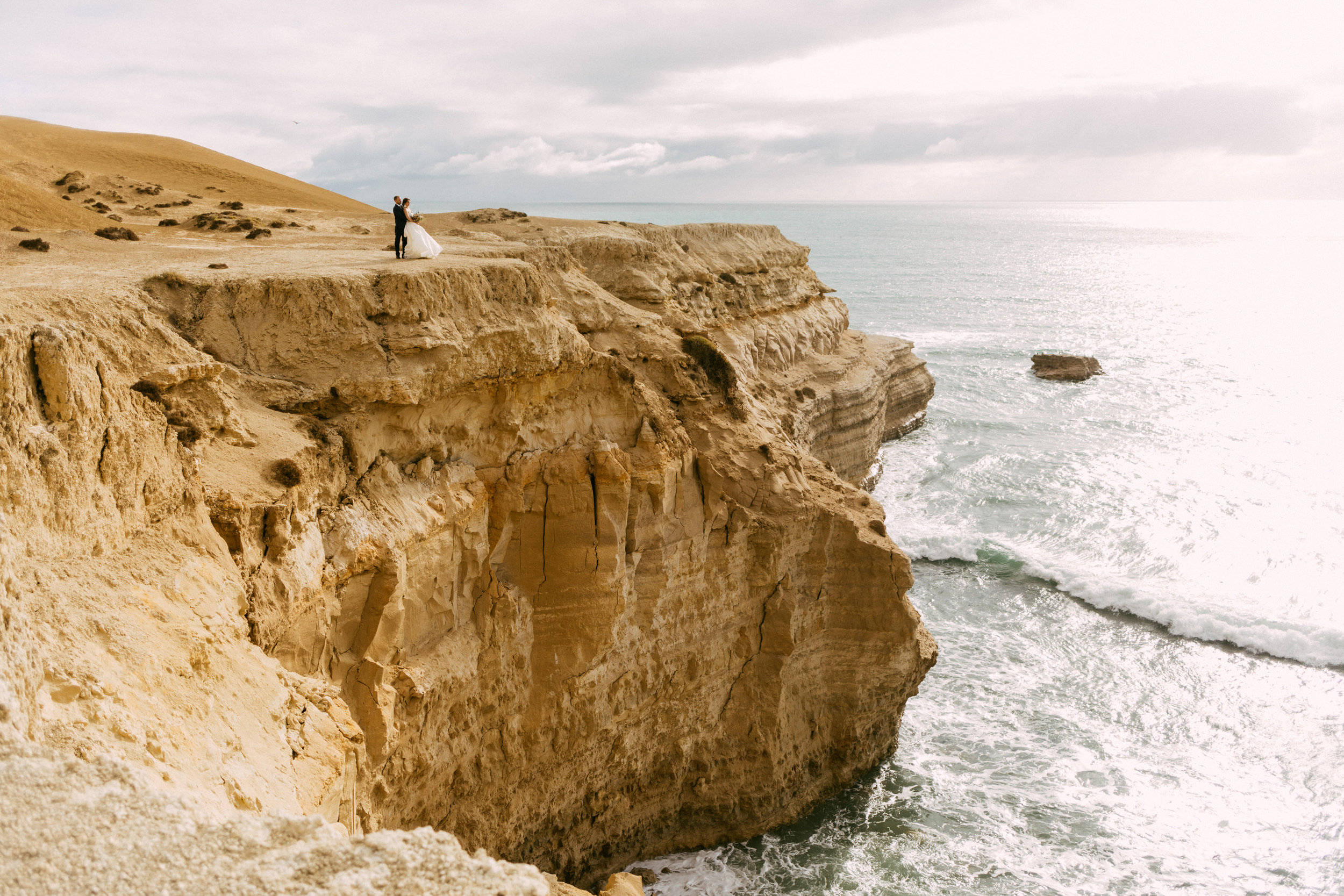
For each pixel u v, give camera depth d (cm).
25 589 911
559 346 2123
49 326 1116
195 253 2572
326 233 3875
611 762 2238
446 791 1936
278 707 1222
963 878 2291
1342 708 3006
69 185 4744
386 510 1786
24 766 602
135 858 552
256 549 1448
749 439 2473
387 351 1825
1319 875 2302
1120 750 2795
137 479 1218
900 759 2725
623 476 2155
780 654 2419
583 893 1448
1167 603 3578
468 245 3119
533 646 2116
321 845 589
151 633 1058
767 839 2409
